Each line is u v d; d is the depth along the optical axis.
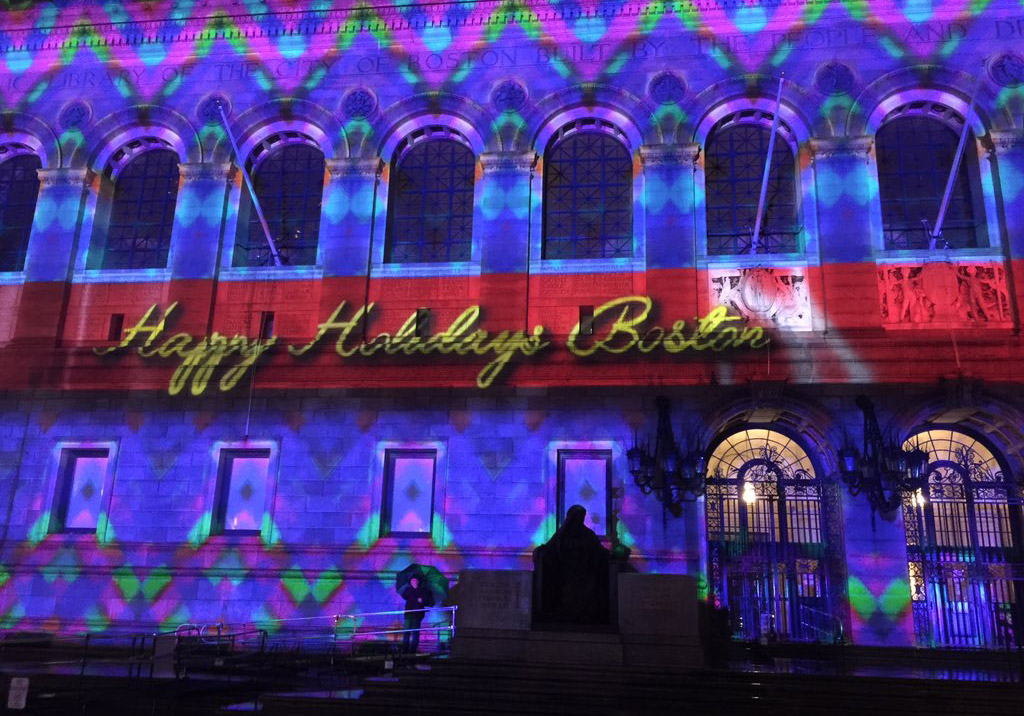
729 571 22.69
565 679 13.81
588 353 23.06
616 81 24.95
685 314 22.97
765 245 24.19
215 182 25.69
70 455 24.39
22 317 25.14
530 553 21.83
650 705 13.08
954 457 23.11
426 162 26.03
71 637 21.12
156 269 25.41
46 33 27.38
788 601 22.33
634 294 23.62
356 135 25.50
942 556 22.30
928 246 23.61
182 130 26.22
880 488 20.89
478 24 25.89
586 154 25.55
